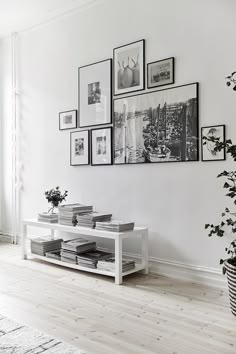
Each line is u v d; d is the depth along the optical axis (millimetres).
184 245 3385
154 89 3582
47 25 4652
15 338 2178
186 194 3367
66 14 4410
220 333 2275
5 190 5266
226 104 3109
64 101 4473
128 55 3783
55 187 4590
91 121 4148
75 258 3641
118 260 3227
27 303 2773
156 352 2031
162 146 3512
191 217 3336
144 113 3652
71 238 4406
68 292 3025
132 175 3781
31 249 4141
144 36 3664
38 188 4805
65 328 2336
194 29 3307
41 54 4742
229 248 3090
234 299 2498
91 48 4156
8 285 3207
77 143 4297
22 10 4438
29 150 4918
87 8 4180
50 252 3994
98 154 4070
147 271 3551
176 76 3430
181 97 3379
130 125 3766
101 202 4070
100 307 2695
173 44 3447
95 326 2369
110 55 3971
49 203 4652
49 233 4688
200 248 3281
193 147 3295
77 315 2549
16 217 5109
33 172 4867
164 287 3158
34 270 3693
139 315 2553
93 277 3451
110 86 3951
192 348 2082
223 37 3131
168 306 2723
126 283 3268
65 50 4445
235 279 2463
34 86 4840
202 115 3250
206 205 3236
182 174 3395
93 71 4121
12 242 5125
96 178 4121
